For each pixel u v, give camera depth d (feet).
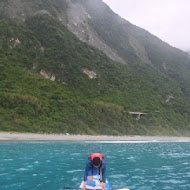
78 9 497.05
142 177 56.13
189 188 48.14
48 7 387.34
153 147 132.46
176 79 429.79
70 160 75.41
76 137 156.46
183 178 56.18
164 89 329.72
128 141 166.30
